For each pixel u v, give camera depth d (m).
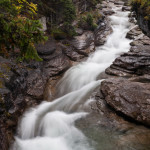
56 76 11.03
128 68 9.55
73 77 10.90
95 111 7.10
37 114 7.76
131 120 6.14
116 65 10.21
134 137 5.19
